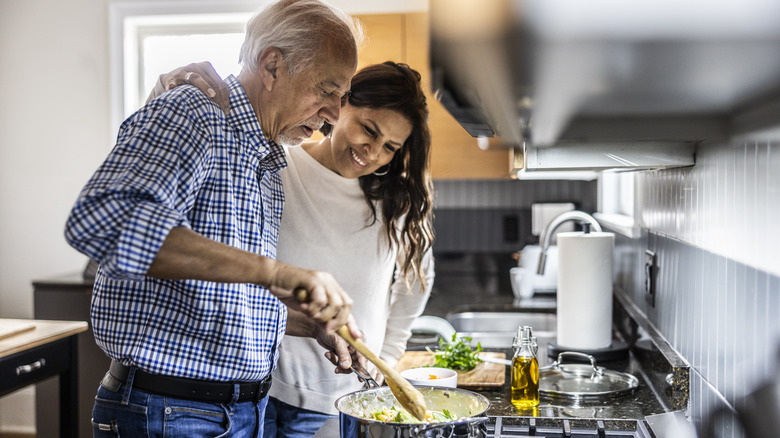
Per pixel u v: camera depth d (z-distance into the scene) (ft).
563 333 7.01
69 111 12.99
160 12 12.62
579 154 4.99
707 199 4.54
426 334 8.37
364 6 12.15
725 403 4.05
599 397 5.29
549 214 12.16
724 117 3.16
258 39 4.29
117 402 4.16
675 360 5.12
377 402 4.37
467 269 13.85
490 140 4.15
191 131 3.76
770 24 1.62
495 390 5.66
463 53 1.83
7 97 13.11
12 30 13.01
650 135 3.38
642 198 7.10
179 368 4.07
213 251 3.40
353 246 5.82
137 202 3.33
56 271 13.20
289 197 5.78
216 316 4.05
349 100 5.42
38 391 11.71
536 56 1.86
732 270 3.94
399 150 5.82
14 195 13.23
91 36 12.85
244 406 4.42
